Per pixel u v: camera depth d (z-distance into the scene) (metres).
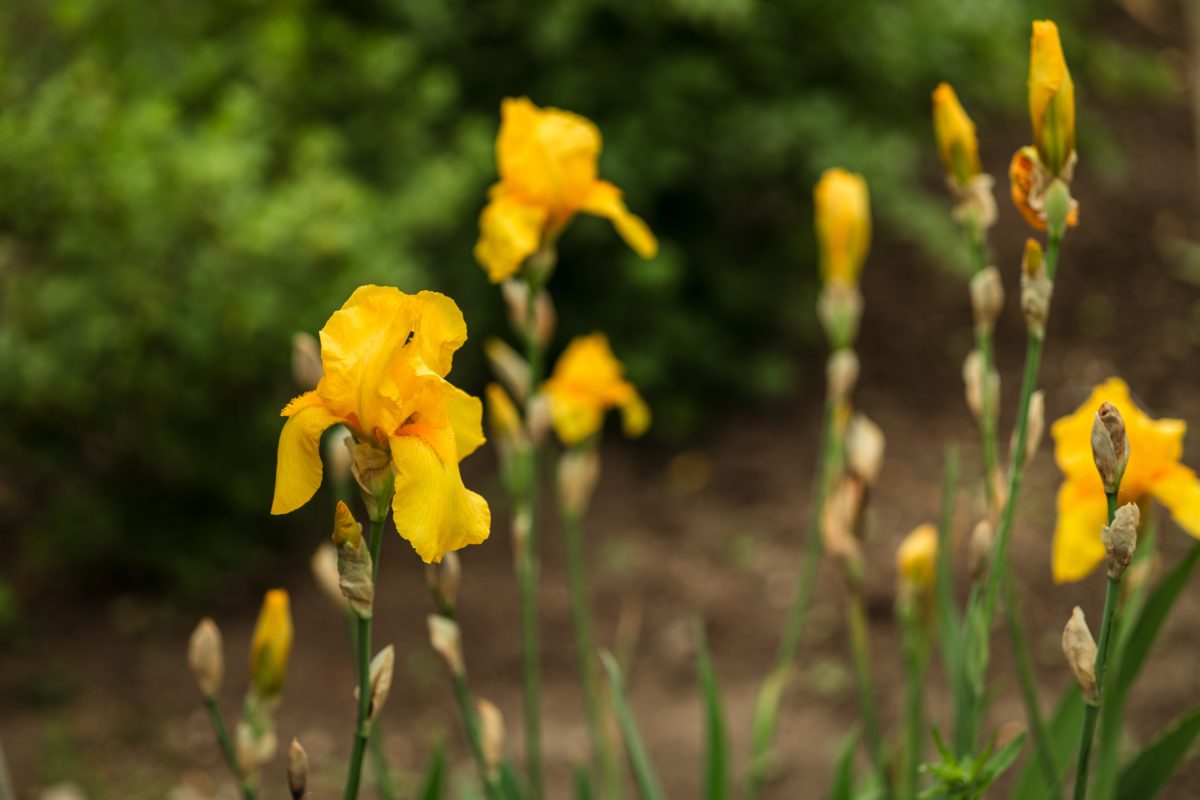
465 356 6.71
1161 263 7.94
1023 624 5.17
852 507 2.57
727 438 6.86
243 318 5.09
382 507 1.43
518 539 2.58
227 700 5.00
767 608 5.52
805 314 7.08
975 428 6.75
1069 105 1.80
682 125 6.46
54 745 4.69
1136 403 6.71
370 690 1.54
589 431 3.18
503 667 5.27
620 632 5.44
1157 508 5.62
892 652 5.14
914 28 6.79
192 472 5.38
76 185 4.89
